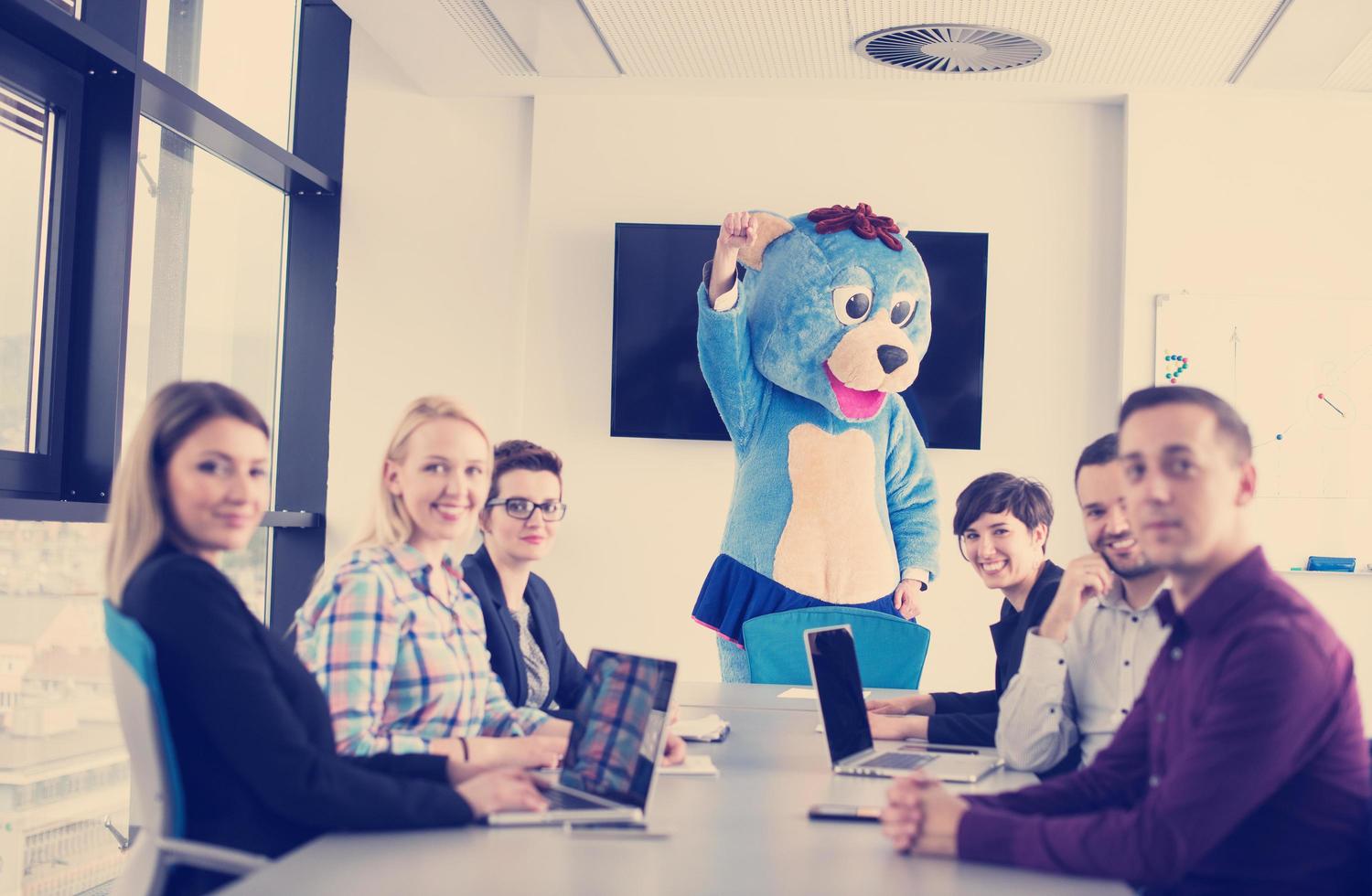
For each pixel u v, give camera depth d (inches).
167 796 57.2
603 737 67.0
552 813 61.0
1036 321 173.0
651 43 155.8
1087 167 173.5
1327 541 165.3
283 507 181.8
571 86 174.9
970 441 169.8
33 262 122.3
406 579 75.2
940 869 52.9
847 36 150.6
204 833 58.9
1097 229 172.9
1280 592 54.9
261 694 58.3
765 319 166.9
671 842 57.6
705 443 174.6
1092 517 82.5
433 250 181.9
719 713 108.3
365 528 79.4
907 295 167.0
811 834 59.8
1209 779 51.3
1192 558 55.9
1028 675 82.7
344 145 183.2
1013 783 77.5
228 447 62.7
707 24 148.9
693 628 173.3
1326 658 53.0
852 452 166.1
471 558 104.0
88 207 127.3
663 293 174.1
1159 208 169.3
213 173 162.6
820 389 165.8
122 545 62.2
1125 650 80.4
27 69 118.7
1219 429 56.3
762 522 168.1
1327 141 168.7
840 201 175.2
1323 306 167.3
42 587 122.2
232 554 172.7
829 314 164.4
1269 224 168.6
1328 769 52.9
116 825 136.3
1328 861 52.7
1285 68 156.6
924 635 141.6
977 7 140.3
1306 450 166.2
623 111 177.9
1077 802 62.8
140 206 145.9
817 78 167.2
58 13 114.7
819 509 166.1
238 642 59.1
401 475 77.2
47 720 123.4
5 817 117.0
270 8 175.9
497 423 180.2
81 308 126.7
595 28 151.8
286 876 50.1
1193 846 50.9
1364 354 166.6
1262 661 52.3
